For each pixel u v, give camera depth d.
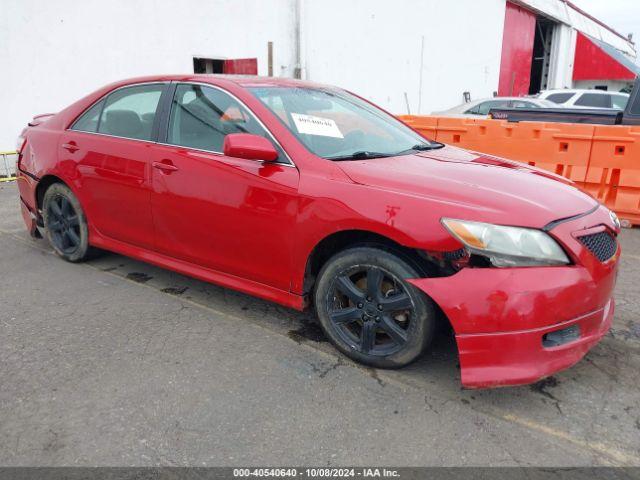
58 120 4.19
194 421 2.33
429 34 17.23
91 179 3.80
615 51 27.36
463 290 2.32
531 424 2.35
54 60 8.33
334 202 2.63
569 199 2.65
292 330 3.20
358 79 14.59
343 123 3.34
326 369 2.77
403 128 3.83
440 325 2.67
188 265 3.44
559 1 25.69
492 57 21.39
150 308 3.48
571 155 6.13
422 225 2.40
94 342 3.02
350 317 2.77
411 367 2.79
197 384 2.61
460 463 2.11
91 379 2.64
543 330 2.29
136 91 3.69
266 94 3.23
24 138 4.47
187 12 10.06
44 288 3.79
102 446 2.17
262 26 11.70
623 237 5.43
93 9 8.66
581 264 2.37
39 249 4.67
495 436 2.27
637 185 5.69
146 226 3.56
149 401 2.47
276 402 2.48
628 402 2.53
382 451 2.17
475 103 11.57
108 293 3.71
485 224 2.32
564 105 11.38
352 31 14.02
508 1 21.56
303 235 2.76
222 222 3.09
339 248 2.86
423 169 2.83
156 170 3.37
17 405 2.43
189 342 3.03
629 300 3.72
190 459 2.10
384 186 2.59
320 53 13.14
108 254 4.54
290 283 2.92
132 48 9.32
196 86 3.39
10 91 7.92
